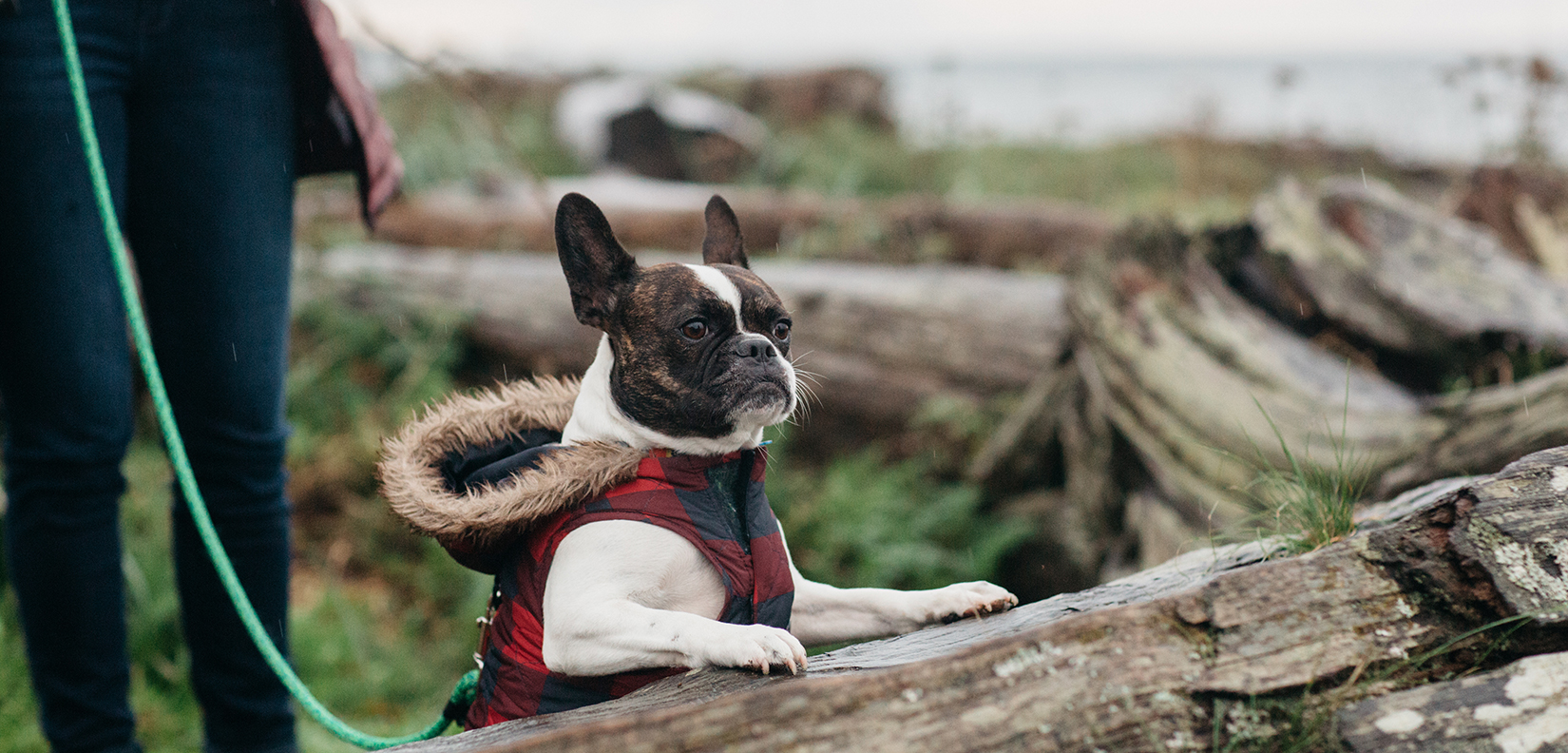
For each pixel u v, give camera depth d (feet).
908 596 7.57
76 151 8.09
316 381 20.22
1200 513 14.12
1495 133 21.15
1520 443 11.12
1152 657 5.47
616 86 41.81
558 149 38.09
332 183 24.82
